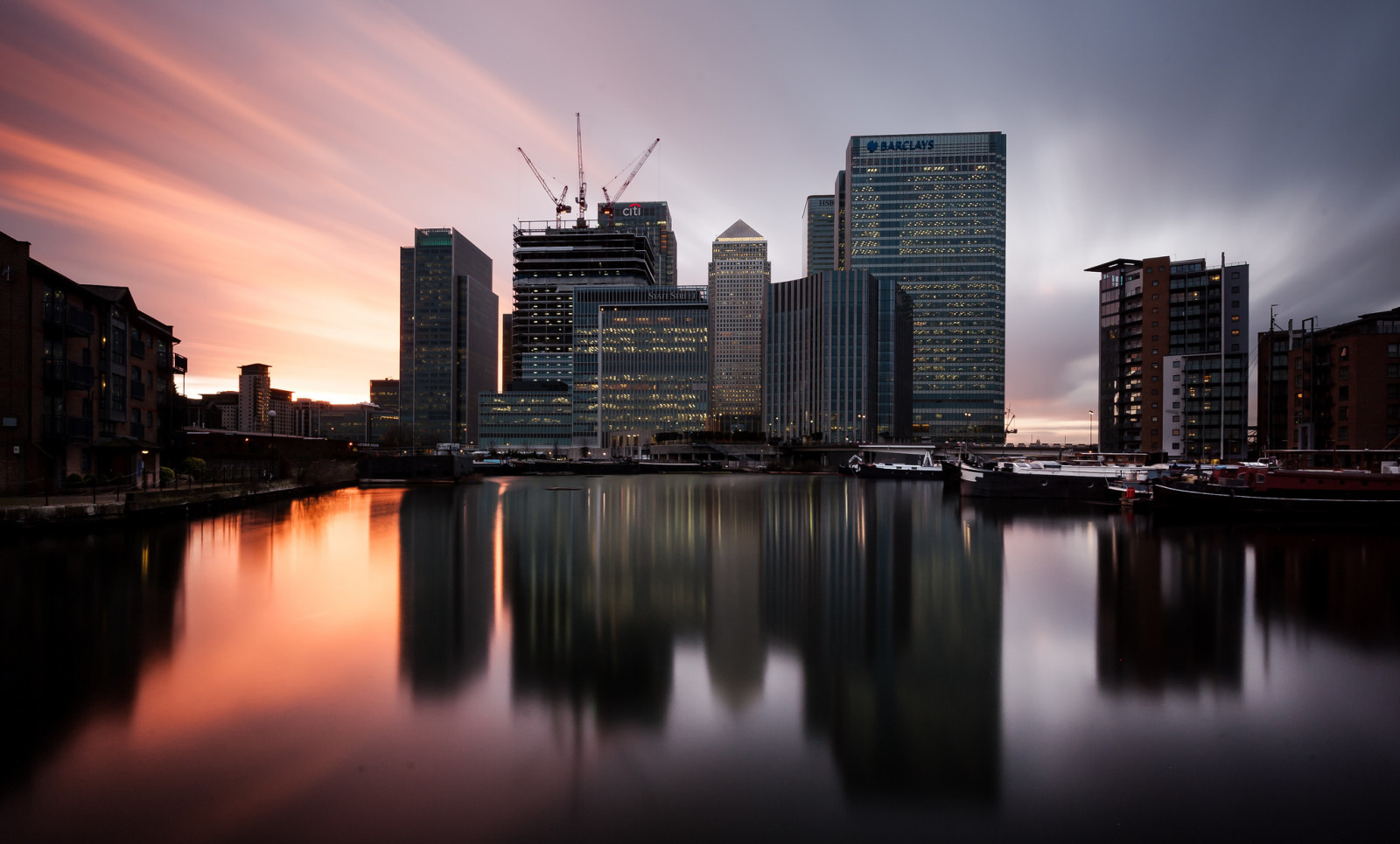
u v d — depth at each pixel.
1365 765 12.07
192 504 48.03
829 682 16.02
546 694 15.05
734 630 20.59
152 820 9.91
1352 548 37.06
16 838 9.41
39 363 43.22
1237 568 31.12
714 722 13.61
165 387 62.03
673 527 50.56
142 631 19.36
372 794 10.70
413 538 41.88
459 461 116.31
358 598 24.30
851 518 57.47
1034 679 16.33
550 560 33.94
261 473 72.38
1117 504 66.88
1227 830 10.16
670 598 25.03
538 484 120.56
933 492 98.12
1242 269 126.06
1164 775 11.75
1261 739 13.10
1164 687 15.78
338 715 13.69
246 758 11.81
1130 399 135.88
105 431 50.06
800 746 12.63
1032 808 10.67
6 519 35.62
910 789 11.17
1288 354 94.00
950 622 21.64
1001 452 160.75
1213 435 123.12
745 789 11.09
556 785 11.08
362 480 100.06
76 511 38.25
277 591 25.08
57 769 11.31
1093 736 13.23
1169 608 23.47
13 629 19.47
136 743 12.30
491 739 12.71
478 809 10.36
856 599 24.98
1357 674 16.61
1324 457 78.81
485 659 17.36
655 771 11.63
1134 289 135.50
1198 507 53.09
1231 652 18.42
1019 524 50.81
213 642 18.48
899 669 16.97
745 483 130.12
